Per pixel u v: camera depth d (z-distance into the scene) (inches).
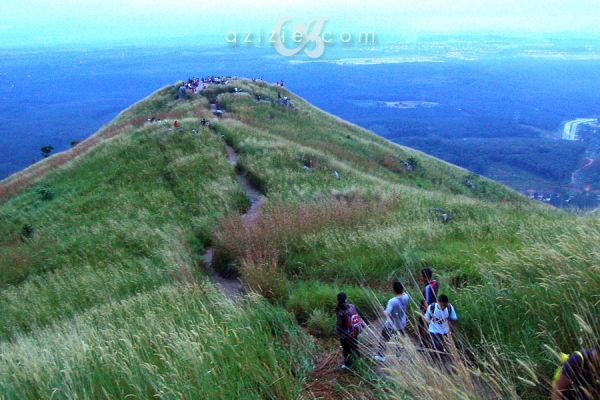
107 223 790.5
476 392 140.5
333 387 217.5
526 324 208.1
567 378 130.4
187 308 307.7
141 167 1062.4
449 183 1715.1
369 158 1681.8
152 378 201.9
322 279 419.2
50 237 799.7
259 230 546.9
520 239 397.4
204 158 1035.9
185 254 554.9
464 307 245.3
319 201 714.8
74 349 249.6
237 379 200.2
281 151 1111.0
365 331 242.5
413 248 424.5
